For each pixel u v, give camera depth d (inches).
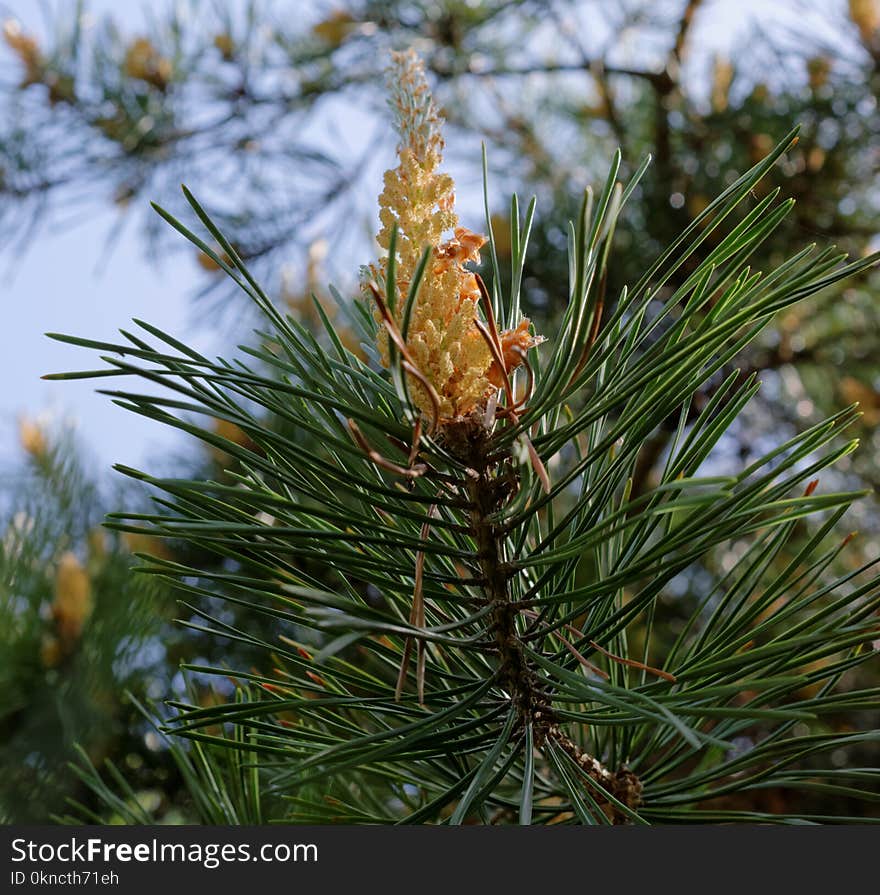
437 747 11.3
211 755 13.2
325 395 11.3
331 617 9.3
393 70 11.1
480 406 11.1
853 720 22.9
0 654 12.5
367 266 11.0
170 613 13.8
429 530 11.5
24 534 13.1
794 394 30.4
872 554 26.9
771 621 11.1
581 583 21.9
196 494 10.4
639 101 31.5
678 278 26.4
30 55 29.1
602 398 11.3
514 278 11.8
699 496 9.6
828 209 27.6
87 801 14.4
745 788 11.6
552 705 12.0
